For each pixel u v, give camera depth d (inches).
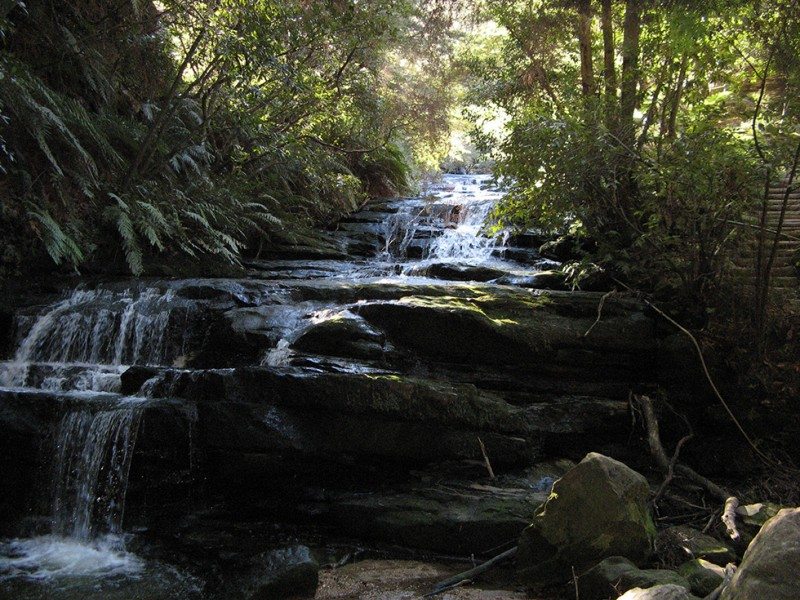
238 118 361.7
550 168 251.9
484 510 184.7
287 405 208.5
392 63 500.7
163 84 370.9
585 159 244.5
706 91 265.0
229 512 204.7
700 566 155.6
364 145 492.1
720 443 222.8
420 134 539.2
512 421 210.5
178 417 205.3
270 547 185.9
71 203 305.0
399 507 189.3
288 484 208.1
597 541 160.4
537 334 232.2
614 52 309.1
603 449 223.0
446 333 233.9
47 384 243.0
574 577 153.8
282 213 406.6
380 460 207.8
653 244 243.3
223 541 189.2
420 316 235.8
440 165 738.2
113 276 309.3
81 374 241.3
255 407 205.3
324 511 197.2
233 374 212.7
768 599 111.0
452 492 196.2
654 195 241.8
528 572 165.6
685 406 231.6
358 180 474.9
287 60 350.9
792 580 111.1
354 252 410.6
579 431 221.1
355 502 193.3
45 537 197.5
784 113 229.3
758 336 228.8
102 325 265.9
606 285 277.1
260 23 302.4
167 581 166.9
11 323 271.1
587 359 233.1
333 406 205.8
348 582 165.8
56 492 207.0
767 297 232.1
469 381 229.5
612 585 147.2
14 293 284.5
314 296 276.1
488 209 431.5
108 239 317.1
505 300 249.9
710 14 243.6
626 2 275.1
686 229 239.1
